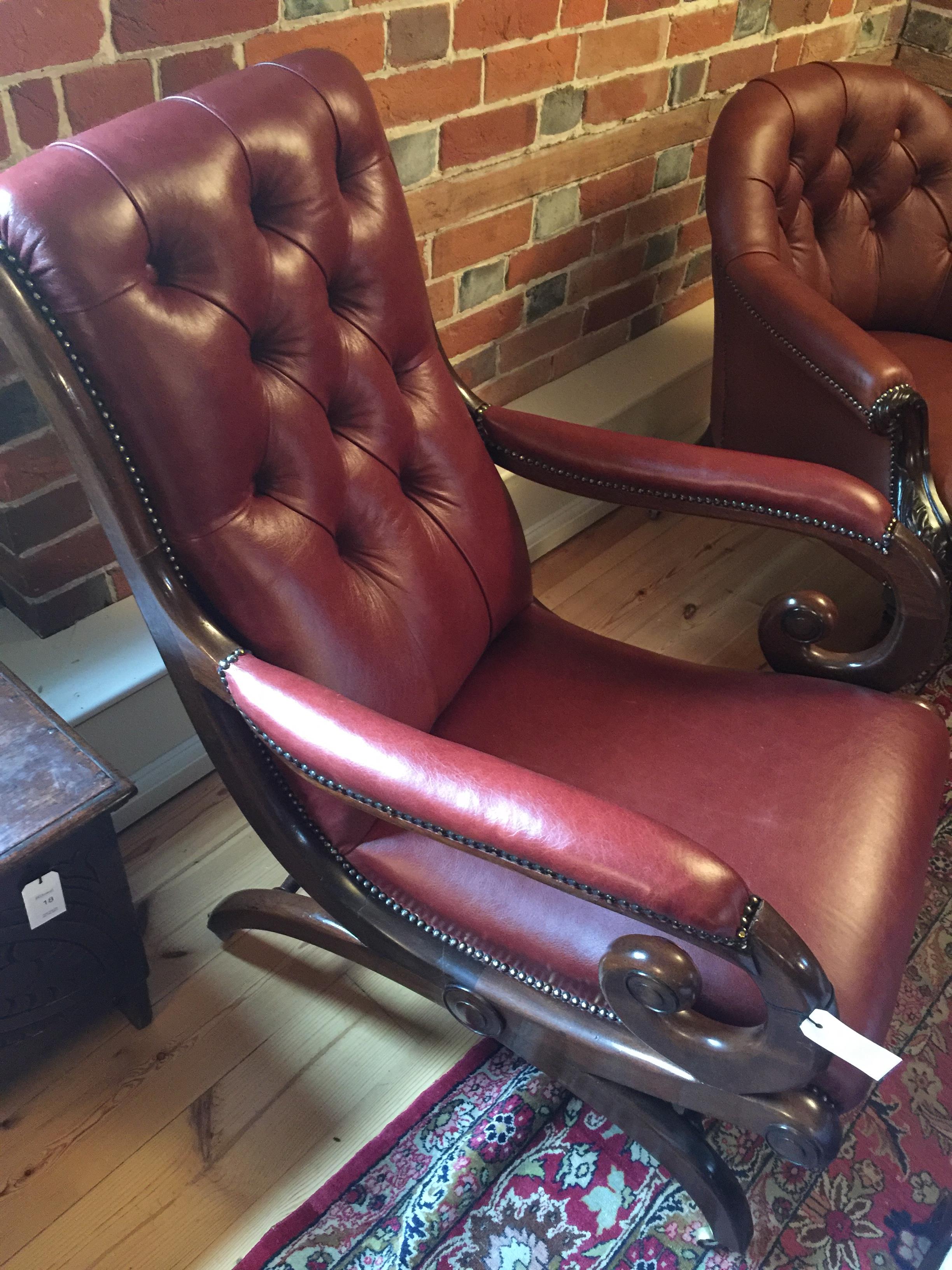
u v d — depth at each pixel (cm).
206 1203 106
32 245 72
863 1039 69
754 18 189
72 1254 102
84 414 76
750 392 160
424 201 152
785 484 107
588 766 102
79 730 128
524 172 165
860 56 222
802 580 194
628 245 196
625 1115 95
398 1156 109
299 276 92
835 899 88
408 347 107
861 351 135
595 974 85
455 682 109
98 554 135
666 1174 109
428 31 137
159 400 79
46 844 89
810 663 116
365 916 95
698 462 110
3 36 98
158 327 78
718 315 161
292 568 90
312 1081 117
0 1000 100
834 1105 80
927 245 174
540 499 187
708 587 192
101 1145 110
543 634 121
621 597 188
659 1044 77
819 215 167
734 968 82
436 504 109
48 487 124
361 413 101
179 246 81
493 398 188
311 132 92
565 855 69
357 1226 104
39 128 106
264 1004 124
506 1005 88
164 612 85
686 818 95
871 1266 104
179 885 136
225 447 84
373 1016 123
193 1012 123
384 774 75
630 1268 102
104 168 76
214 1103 114
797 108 154
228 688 84
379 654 98
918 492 139
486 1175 108
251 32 118
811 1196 108
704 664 173
